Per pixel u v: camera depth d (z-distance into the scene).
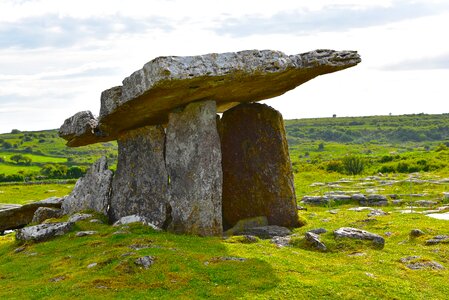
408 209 27.03
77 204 24.05
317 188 40.22
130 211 22.03
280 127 22.95
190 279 13.27
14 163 103.88
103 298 12.20
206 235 19.31
